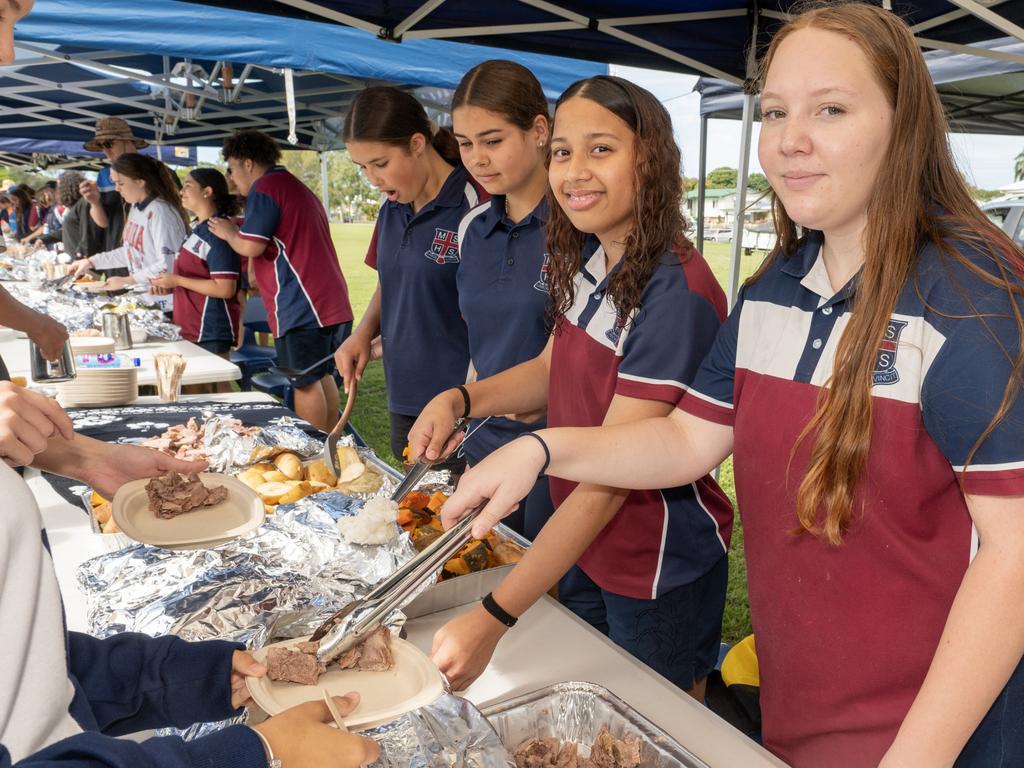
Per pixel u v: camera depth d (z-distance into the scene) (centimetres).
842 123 94
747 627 321
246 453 213
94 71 725
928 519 101
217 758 71
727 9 334
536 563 128
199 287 497
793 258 116
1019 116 446
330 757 77
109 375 277
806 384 109
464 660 121
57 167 1366
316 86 675
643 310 146
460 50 491
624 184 146
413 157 259
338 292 437
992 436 88
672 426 130
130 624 122
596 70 510
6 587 65
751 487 119
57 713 68
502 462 117
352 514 157
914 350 96
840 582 108
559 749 107
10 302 233
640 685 126
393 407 294
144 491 153
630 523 159
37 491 196
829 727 114
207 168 509
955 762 107
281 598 127
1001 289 91
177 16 437
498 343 218
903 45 93
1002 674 89
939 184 100
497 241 215
